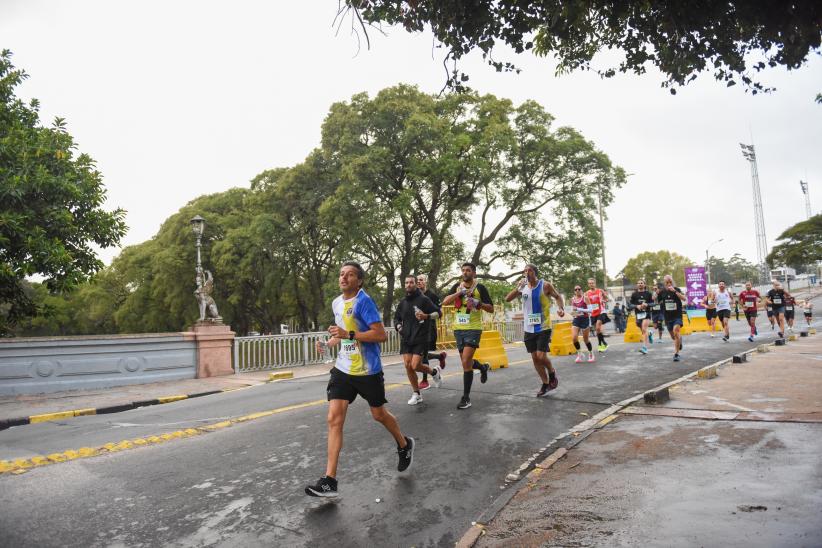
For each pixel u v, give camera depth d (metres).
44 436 7.01
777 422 5.16
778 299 15.95
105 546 3.46
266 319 41.84
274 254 29.77
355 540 3.41
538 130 26.36
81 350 11.61
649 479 3.91
